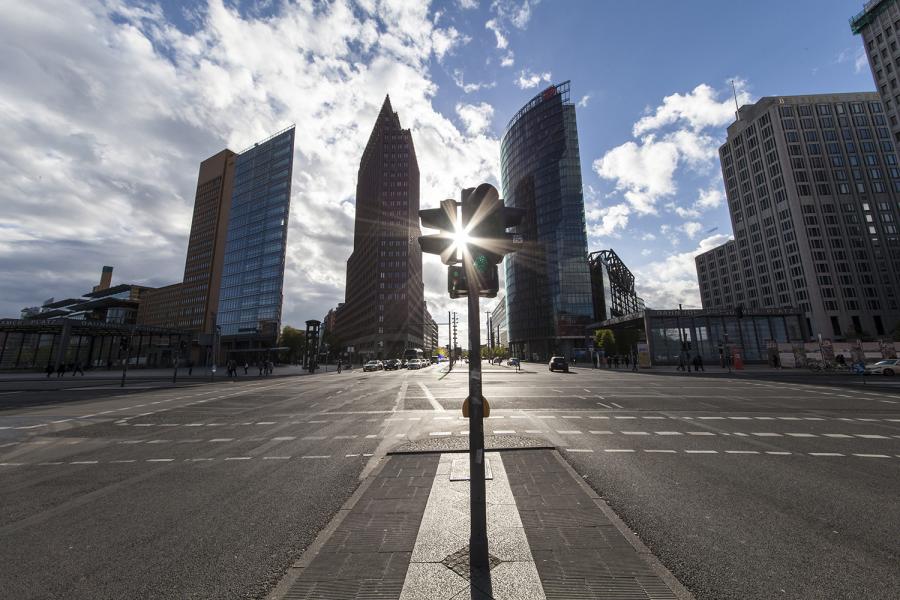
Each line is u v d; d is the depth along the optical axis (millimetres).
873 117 104562
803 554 3521
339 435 9148
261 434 9359
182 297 119750
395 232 118000
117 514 4652
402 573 3119
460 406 14047
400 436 8930
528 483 5297
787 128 104938
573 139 92875
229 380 31984
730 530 4027
